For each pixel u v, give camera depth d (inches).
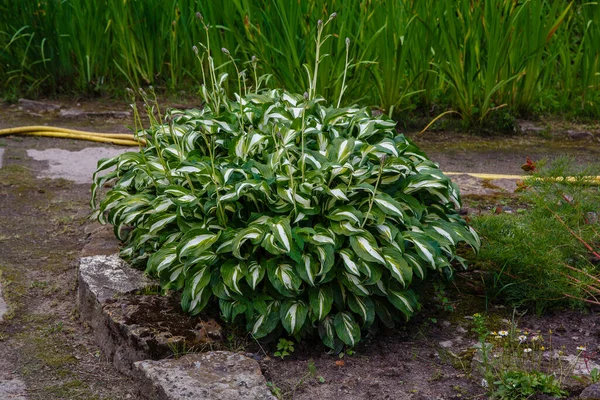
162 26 252.8
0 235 148.6
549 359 103.7
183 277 111.4
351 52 215.0
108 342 110.0
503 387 95.6
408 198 115.9
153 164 126.7
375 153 116.4
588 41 239.9
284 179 110.5
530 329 114.7
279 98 139.5
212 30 230.8
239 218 112.3
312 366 102.4
